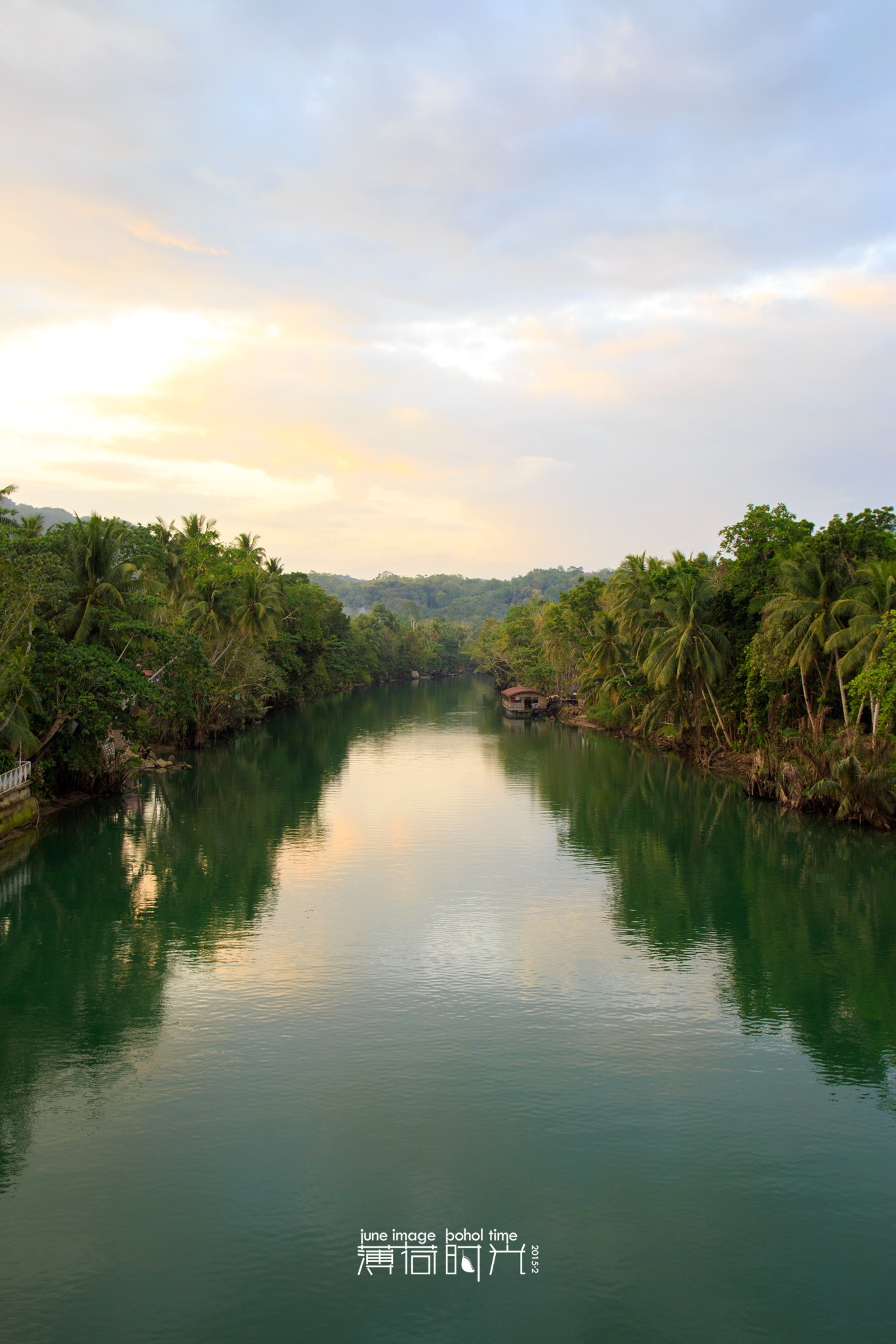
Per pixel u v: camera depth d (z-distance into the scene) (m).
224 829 41.94
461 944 25.92
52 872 33.97
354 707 121.94
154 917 28.30
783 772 46.25
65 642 42.75
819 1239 13.45
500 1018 20.86
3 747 41.12
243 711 85.56
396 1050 19.16
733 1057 19.02
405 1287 12.41
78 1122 16.33
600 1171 15.01
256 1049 19.20
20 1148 15.52
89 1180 14.66
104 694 42.62
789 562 45.97
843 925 27.88
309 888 31.88
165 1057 18.84
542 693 117.44
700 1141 15.89
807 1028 20.39
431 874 33.84
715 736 63.50
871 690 38.28
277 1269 12.77
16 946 25.61
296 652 117.25
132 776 56.97
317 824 43.41
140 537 64.44
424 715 111.19
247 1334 11.65
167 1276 12.59
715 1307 12.15
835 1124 16.48
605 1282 12.59
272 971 23.72
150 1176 14.78
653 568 74.19
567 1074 18.19
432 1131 16.11
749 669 50.47
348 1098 17.19
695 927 27.58
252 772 61.00
